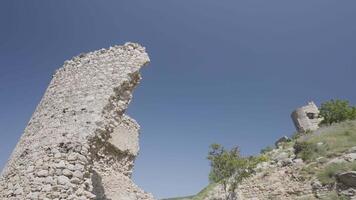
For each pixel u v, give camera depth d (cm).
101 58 1073
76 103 970
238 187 2148
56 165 814
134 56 1058
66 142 855
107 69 1034
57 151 840
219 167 2358
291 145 2631
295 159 2083
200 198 2497
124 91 1028
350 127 2388
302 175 1866
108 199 1299
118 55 1062
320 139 2244
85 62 1088
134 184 1498
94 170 1298
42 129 952
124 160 1538
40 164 832
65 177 797
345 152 1883
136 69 1033
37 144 903
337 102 3475
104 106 931
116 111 990
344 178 1602
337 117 3375
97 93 971
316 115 4612
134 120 1667
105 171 1376
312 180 1780
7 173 912
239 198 2078
